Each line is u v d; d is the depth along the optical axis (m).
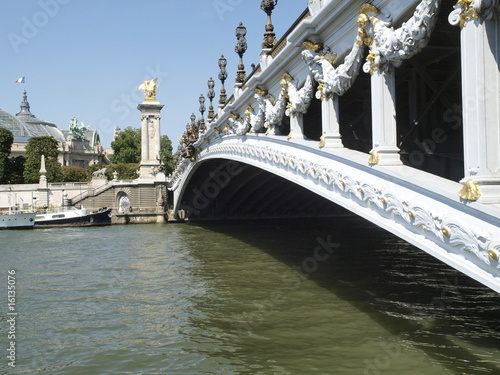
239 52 26.75
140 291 24.11
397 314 17.33
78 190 94.12
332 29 14.20
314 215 68.69
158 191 81.44
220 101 32.62
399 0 10.80
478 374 11.88
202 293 22.59
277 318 17.67
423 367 12.46
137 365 14.45
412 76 14.16
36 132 154.25
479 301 18.73
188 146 48.81
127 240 48.81
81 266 32.53
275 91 20.64
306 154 17.00
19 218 69.12
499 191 8.38
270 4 20.53
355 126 17.94
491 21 8.34
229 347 15.18
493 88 8.36
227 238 46.41
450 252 9.47
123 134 132.25
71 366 14.66
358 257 30.81
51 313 20.56
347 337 15.17
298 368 13.07
